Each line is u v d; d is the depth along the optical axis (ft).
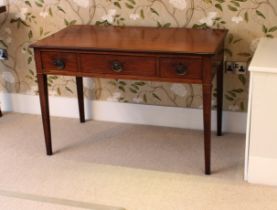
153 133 10.03
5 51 10.91
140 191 7.79
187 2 9.23
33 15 10.35
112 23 9.90
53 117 11.03
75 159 8.93
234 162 8.64
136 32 9.09
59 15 10.18
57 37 8.82
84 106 10.78
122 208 7.31
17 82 11.17
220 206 7.29
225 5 9.02
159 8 9.46
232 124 9.88
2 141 9.82
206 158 8.11
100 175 8.32
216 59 8.12
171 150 9.21
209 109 7.82
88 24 10.06
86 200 7.57
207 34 8.73
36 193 7.80
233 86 9.61
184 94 9.96
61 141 9.74
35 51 8.36
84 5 9.92
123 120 10.64
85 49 8.03
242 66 9.38
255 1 8.82
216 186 7.85
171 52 7.60
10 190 7.90
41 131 10.31
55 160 8.91
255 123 7.50
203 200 7.47
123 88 10.34
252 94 7.35
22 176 8.36
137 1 9.53
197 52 7.47
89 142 9.67
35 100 11.21
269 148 7.59
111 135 9.99
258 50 8.00
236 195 7.57
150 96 10.22
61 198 7.64
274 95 7.22
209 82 7.64
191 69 7.66
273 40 8.66
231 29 9.18
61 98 10.91
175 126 10.30
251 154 7.72
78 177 8.28
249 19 8.99
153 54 7.73
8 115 11.26
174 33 8.91
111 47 7.94
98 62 8.13
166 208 7.29
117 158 8.93
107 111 10.68
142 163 8.71
